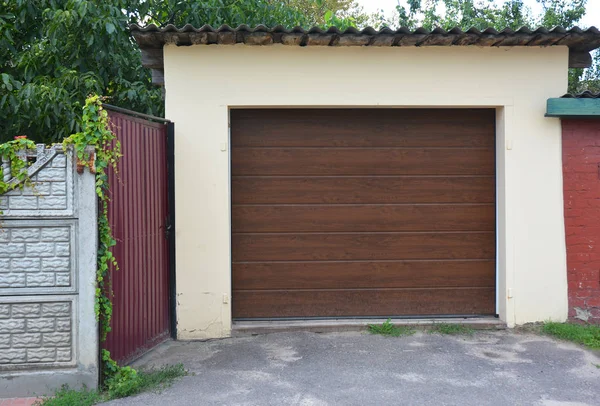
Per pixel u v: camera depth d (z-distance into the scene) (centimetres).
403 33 544
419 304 617
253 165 604
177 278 579
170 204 577
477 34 549
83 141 422
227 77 580
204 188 580
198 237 580
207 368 493
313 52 583
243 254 606
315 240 610
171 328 580
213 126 580
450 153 615
